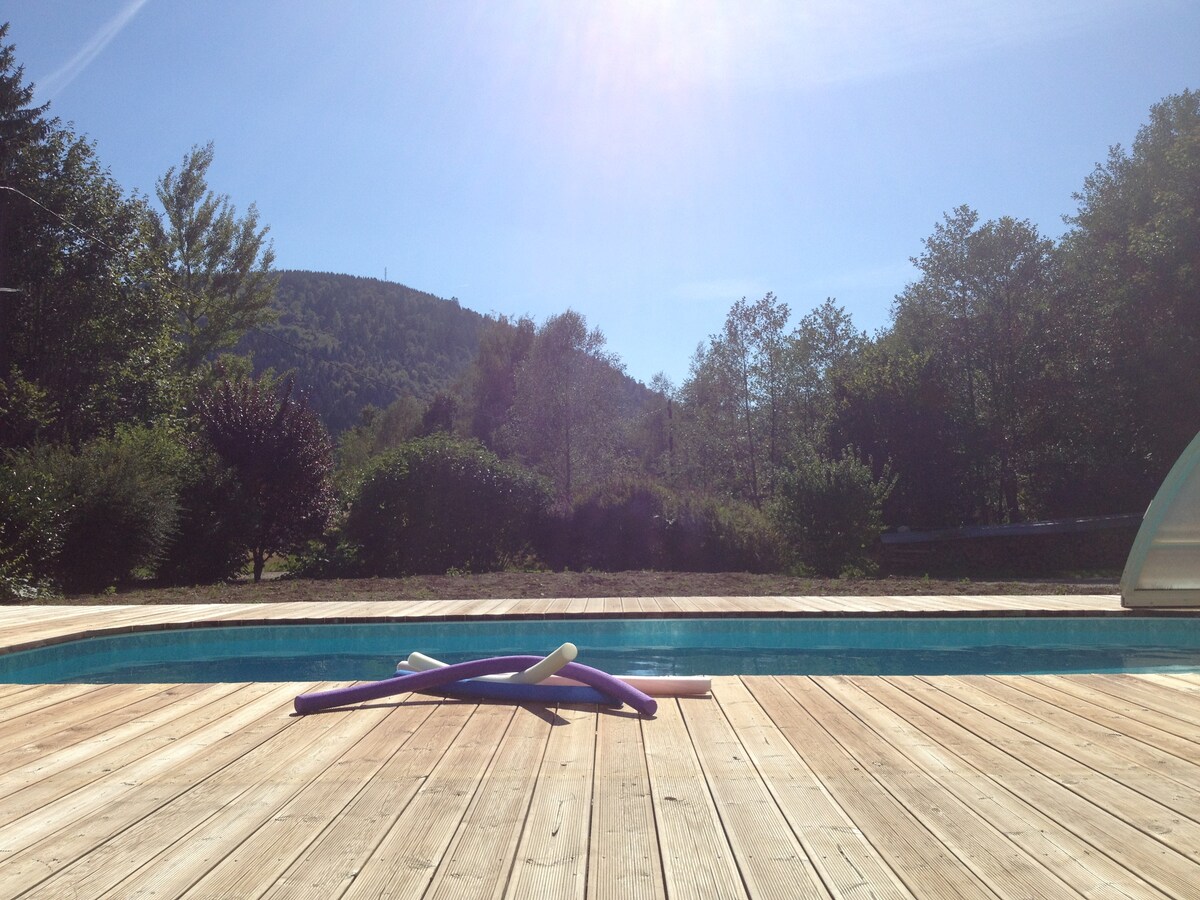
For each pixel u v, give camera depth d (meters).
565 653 4.14
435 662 4.74
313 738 3.62
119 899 2.06
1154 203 23.12
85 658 7.09
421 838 2.45
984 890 2.10
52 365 21.23
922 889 2.10
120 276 22.61
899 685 4.73
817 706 4.21
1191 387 20.98
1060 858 2.29
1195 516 7.46
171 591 10.91
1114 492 24.38
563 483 27.80
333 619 7.85
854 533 14.41
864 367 24.16
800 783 2.96
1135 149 25.45
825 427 23.78
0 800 2.82
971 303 27.78
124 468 13.71
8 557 11.39
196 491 15.17
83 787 2.95
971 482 24.11
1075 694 4.47
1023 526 20.25
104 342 22.27
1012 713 4.04
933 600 8.69
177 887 2.13
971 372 27.67
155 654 7.56
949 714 4.02
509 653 7.74
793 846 2.38
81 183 22.77
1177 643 7.80
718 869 2.23
